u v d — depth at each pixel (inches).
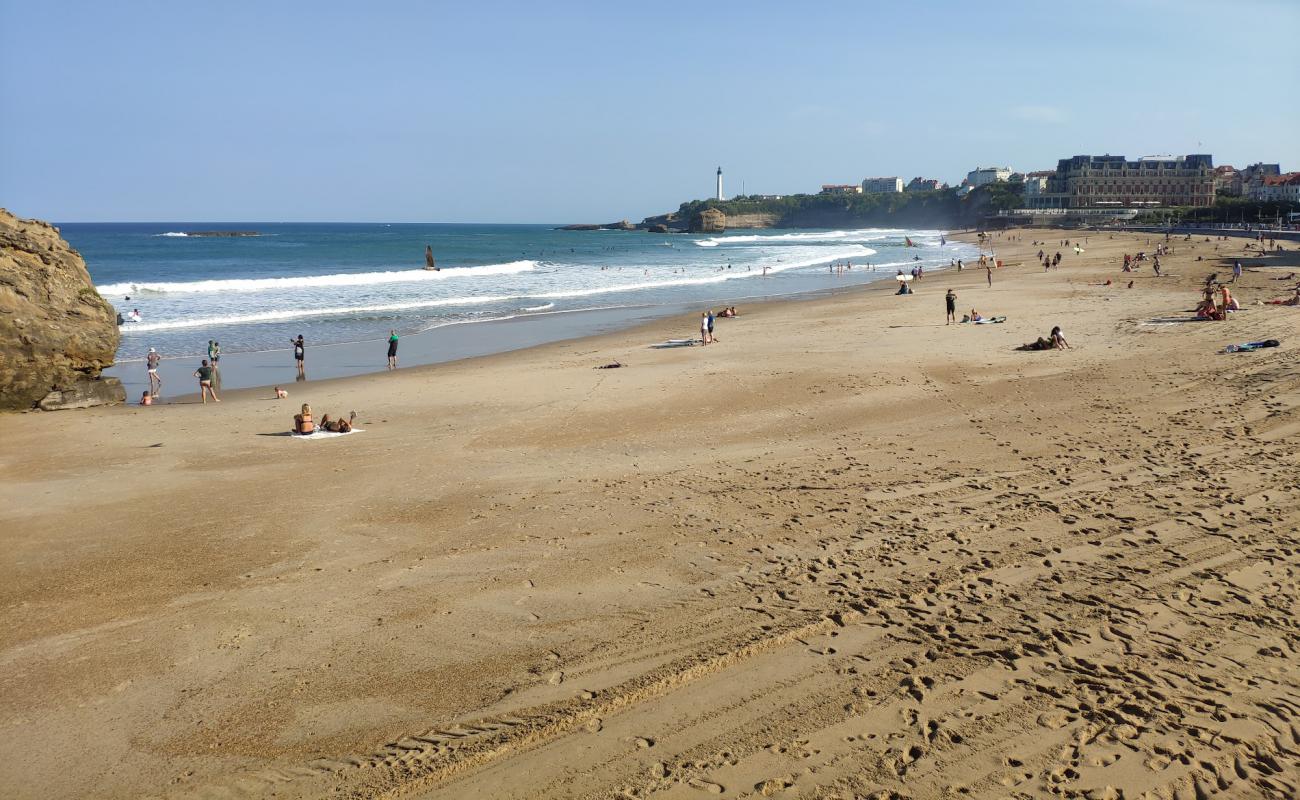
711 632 329.1
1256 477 486.0
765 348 1098.1
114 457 630.5
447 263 3508.9
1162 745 249.6
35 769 257.3
